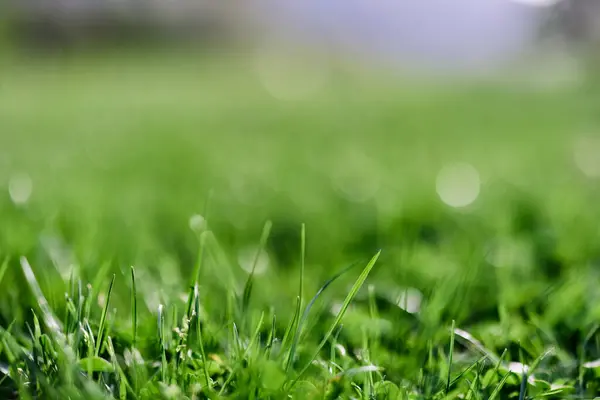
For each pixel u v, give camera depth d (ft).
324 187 4.41
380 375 1.79
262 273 2.40
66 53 36.11
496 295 2.22
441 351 1.92
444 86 22.77
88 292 1.90
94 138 8.56
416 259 2.50
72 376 1.67
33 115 13.23
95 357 1.72
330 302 2.18
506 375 1.74
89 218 2.89
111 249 2.46
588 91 16.75
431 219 3.31
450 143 7.80
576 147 6.83
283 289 2.30
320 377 1.80
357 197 4.06
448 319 2.05
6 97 18.98
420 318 2.02
